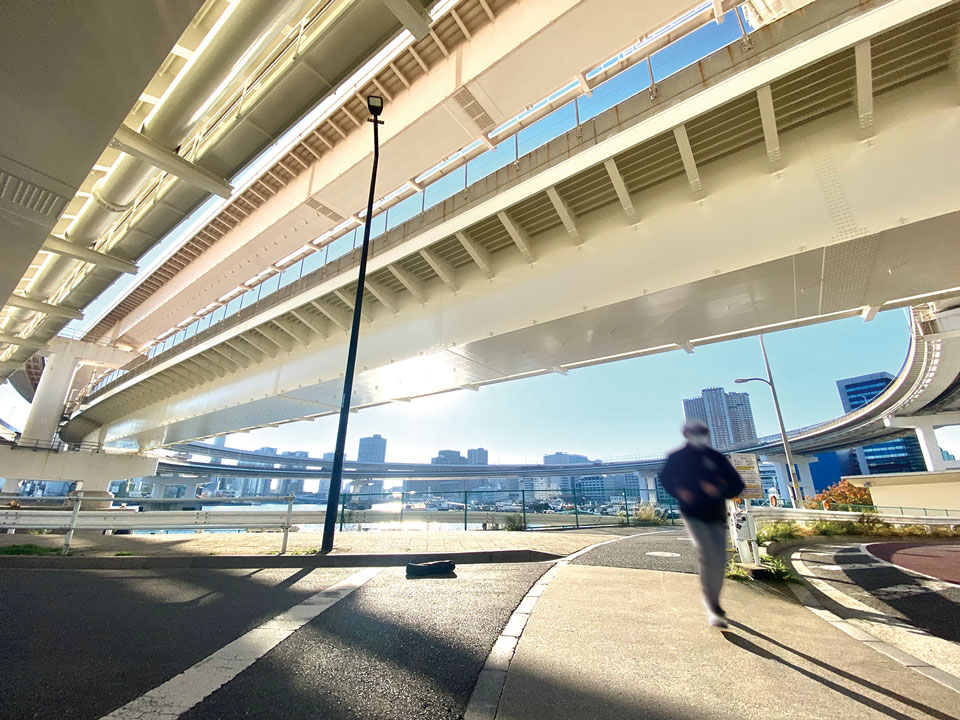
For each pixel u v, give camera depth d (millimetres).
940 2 5965
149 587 5484
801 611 4828
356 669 3041
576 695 2691
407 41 11797
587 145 9109
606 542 10438
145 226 12195
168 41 4965
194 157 9352
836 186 7551
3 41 4695
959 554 10023
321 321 17219
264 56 9297
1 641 3525
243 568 6883
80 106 5648
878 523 15711
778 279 8555
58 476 38125
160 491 85000
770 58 7164
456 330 12609
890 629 4348
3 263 9672
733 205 8500
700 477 3877
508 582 5891
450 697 2646
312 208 16969
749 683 2895
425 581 5930
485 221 10930
